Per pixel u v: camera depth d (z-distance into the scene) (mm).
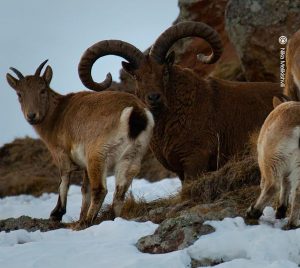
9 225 36656
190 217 29375
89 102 36500
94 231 32156
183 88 41969
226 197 35625
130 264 26781
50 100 39125
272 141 28078
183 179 43094
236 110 42781
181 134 41812
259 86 44000
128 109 34219
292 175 27922
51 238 32281
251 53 54562
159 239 28953
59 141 38062
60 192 37812
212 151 42094
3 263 28453
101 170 34656
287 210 30922
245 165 37938
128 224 31938
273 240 27219
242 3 54938
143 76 41188
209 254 27234
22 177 70625
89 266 27516
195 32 43688
